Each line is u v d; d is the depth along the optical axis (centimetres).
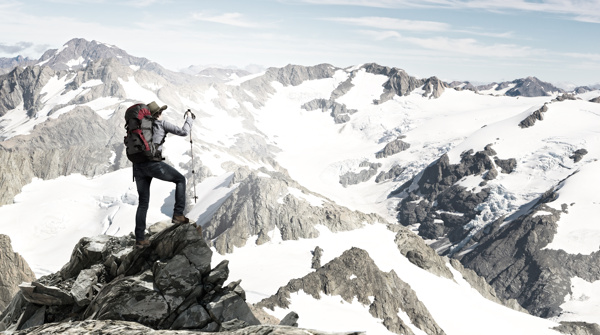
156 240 995
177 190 981
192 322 940
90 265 1134
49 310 1058
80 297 1039
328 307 16988
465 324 19362
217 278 967
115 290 945
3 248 12262
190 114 1020
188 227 970
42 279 1134
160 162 981
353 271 18775
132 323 739
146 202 997
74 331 716
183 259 957
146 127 964
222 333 657
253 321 975
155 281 951
